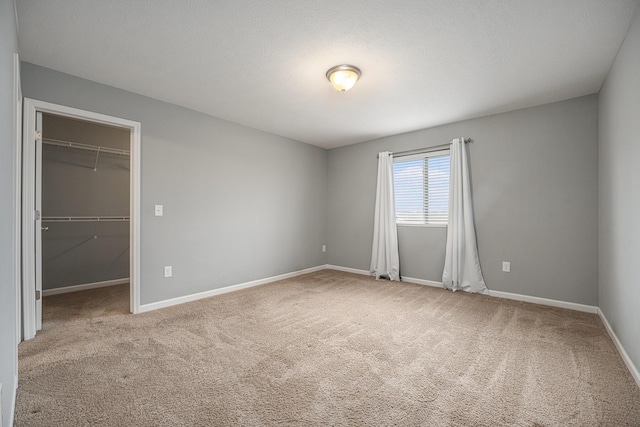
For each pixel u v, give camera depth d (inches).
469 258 148.6
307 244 200.5
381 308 124.9
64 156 151.3
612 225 96.6
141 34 81.2
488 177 145.5
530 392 66.3
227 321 109.5
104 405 61.2
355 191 201.3
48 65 97.4
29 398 63.0
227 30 79.5
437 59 93.8
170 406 61.1
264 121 154.9
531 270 133.8
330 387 68.0
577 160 123.0
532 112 133.6
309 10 71.4
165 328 102.4
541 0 67.7
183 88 115.4
